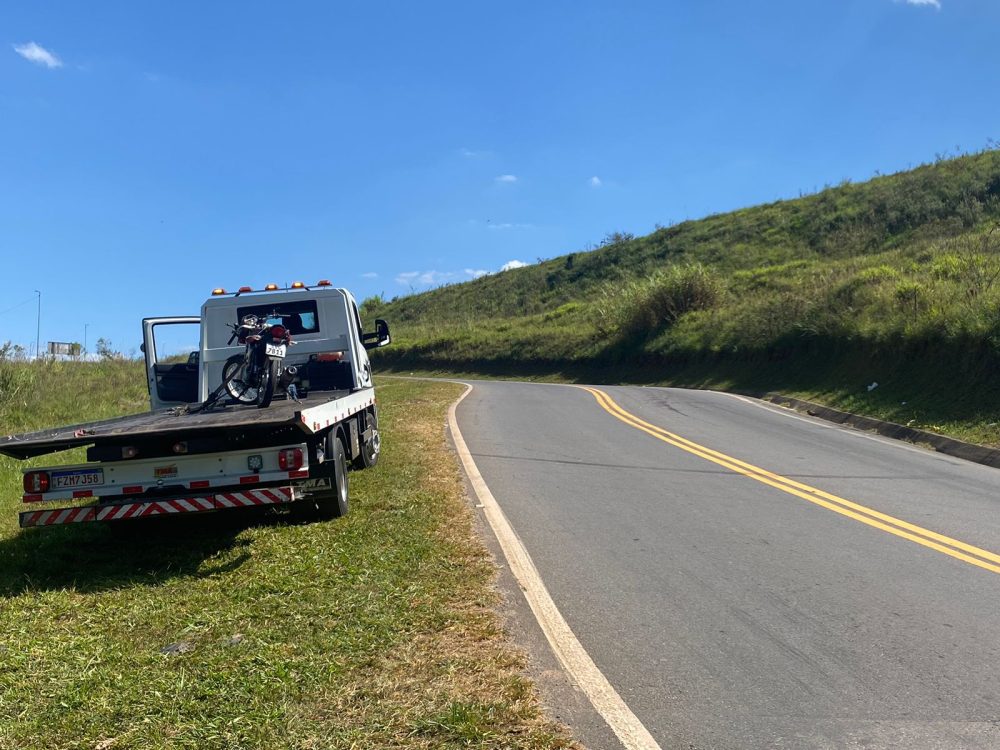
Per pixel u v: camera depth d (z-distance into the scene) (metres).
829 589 5.68
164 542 7.16
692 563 6.31
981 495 8.88
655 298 36.09
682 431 14.03
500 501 8.45
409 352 52.78
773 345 24.64
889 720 3.81
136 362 26.02
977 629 4.93
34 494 6.75
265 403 8.36
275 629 4.83
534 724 3.69
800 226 49.69
